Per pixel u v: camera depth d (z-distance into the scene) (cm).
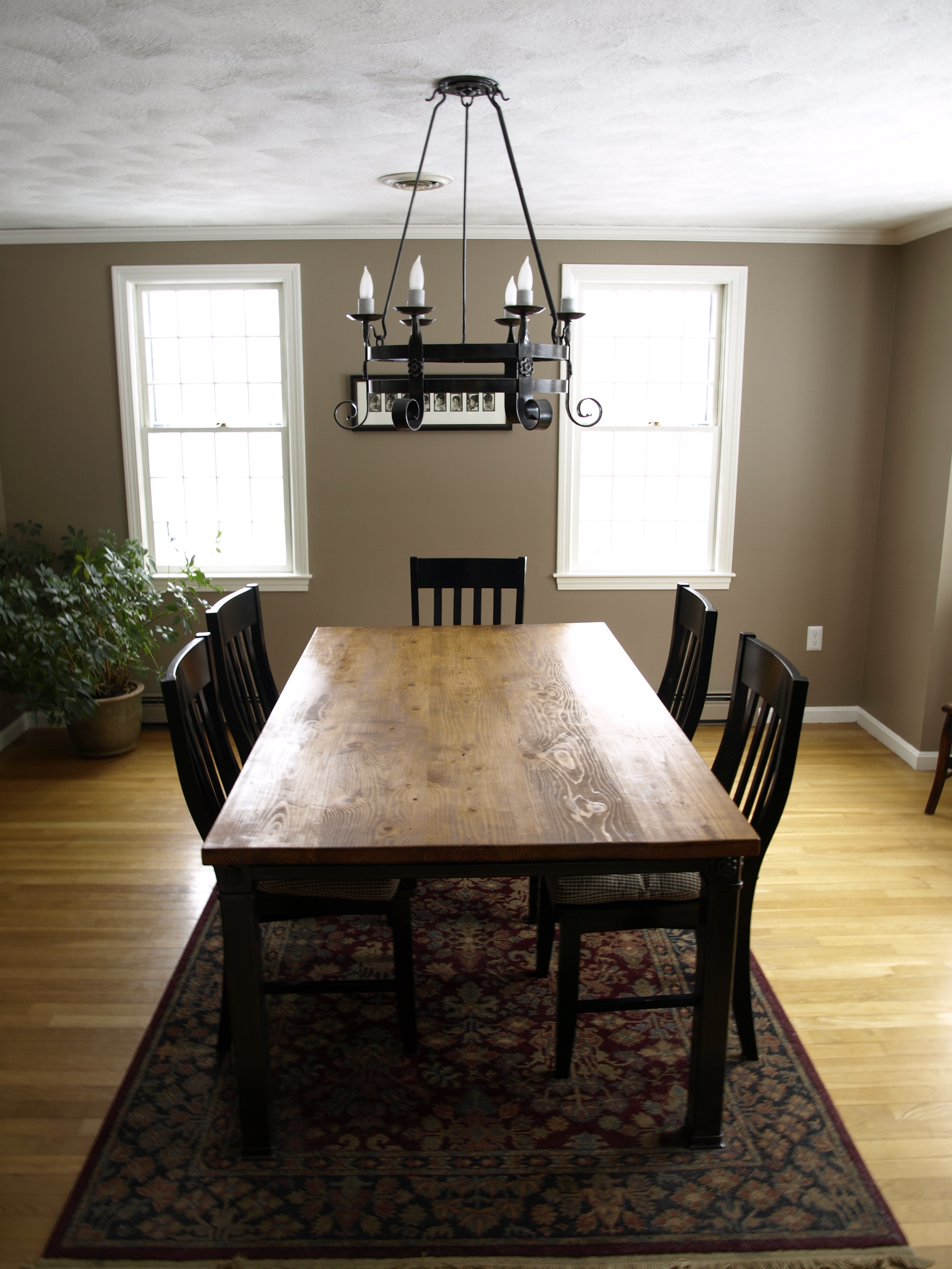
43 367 429
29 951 270
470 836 172
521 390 201
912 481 414
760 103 245
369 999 248
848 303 430
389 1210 180
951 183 334
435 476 440
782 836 344
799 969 260
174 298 438
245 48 206
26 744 442
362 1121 203
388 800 189
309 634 456
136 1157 193
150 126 263
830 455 444
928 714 404
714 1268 167
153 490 452
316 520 444
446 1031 233
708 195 356
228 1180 187
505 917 289
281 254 420
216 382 443
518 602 357
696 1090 192
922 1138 199
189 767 203
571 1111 206
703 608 275
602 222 413
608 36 200
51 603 405
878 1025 236
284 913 214
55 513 442
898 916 288
